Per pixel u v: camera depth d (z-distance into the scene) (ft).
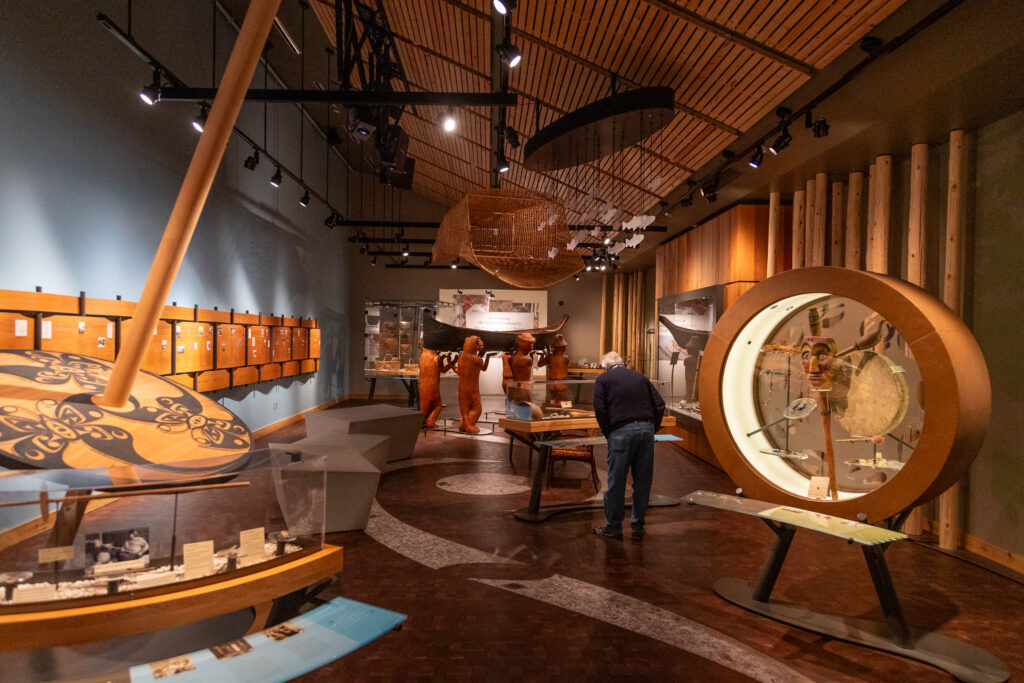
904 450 12.83
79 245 16.72
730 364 13.67
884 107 14.20
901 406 11.18
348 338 50.57
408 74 26.68
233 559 6.61
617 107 17.04
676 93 19.56
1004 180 14.19
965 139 15.10
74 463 7.45
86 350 16.65
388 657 9.09
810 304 13.44
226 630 8.60
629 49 18.12
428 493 19.40
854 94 15.05
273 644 6.09
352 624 6.52
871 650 9.57
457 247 17.25
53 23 15.58
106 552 6.09
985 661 9.10
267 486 6.97
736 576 12.67
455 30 20.92
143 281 20.06
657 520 16.90
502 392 53.21
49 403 8.54
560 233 16.44
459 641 9.62
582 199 33.22
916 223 16.05
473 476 21.97
